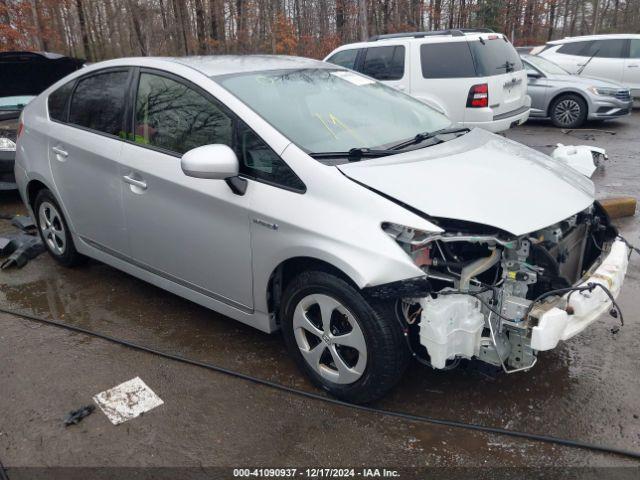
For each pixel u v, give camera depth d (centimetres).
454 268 276
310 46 2134
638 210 623
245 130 318
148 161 362
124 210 386
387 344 275
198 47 2062
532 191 296
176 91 357
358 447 274
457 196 278
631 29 3316
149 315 406
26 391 322
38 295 442
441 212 266
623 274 307
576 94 1128
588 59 1364
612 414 294
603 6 3412
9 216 631
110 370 341
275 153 305
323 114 346
